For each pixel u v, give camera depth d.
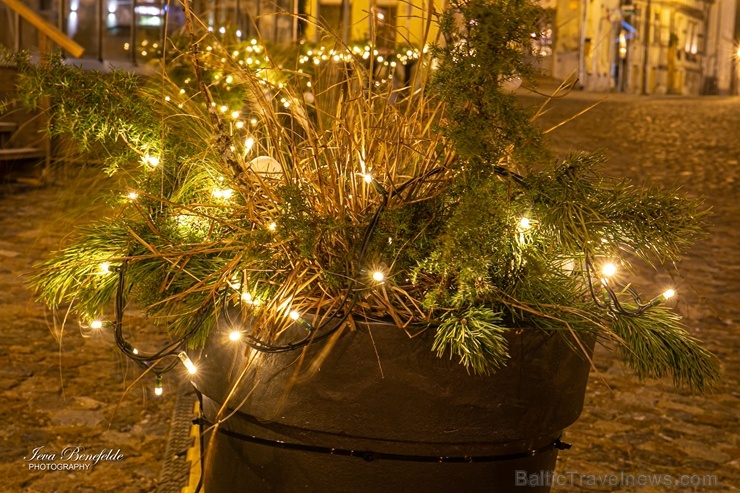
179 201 1.93
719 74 44.22
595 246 1.60
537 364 1.60
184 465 2.95
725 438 3.55
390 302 1.64
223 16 5.41
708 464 3.32
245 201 1.83
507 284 1.71
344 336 1.55
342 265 1.65
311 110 2.30
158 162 1.86
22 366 3.76
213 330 1.70
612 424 3.62
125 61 8.69
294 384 1.59
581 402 1.74
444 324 1.54
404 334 1.54
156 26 9.15
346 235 1.65
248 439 1.67
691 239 1.69
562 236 1.60
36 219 5.90
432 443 1.58
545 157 1.52
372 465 1.61
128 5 9.70
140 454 3.11
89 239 1.89
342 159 1.75
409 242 1.63
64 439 3.17
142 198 1.91
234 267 1.68
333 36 1.95
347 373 1.56
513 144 1.57
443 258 1.53
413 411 1.56
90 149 2.07
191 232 1.83
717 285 5.88
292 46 3.76
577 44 28.11
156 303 1.67
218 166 1.84
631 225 1.63
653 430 3.59
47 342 4.04
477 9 1.49
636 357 1.70
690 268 6.26
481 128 1.52
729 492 3.12
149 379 3.70
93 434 3.22
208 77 2.68
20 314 4.37
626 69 34.81
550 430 1.66
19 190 6.95
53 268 1.89
